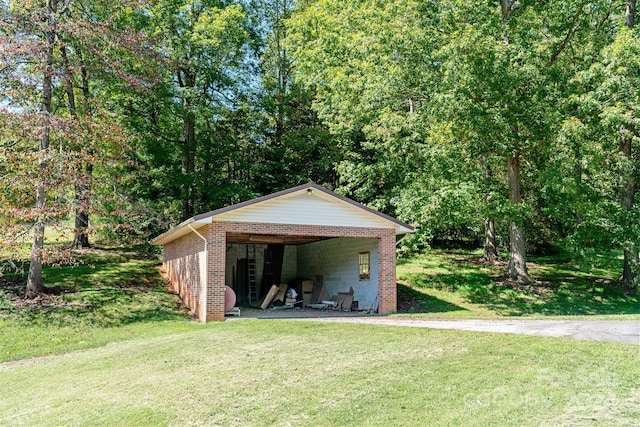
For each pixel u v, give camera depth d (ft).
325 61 84.99
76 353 39.99
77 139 55.31
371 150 105.81
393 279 61.36
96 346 42.47
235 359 30.86
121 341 43.80
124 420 21.93
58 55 65.41
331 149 107.96
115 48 62.03
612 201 71.15
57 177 51.78
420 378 24.58
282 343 34.71
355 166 90.33
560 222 102.32
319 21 90.84
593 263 69.87
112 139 57.47
